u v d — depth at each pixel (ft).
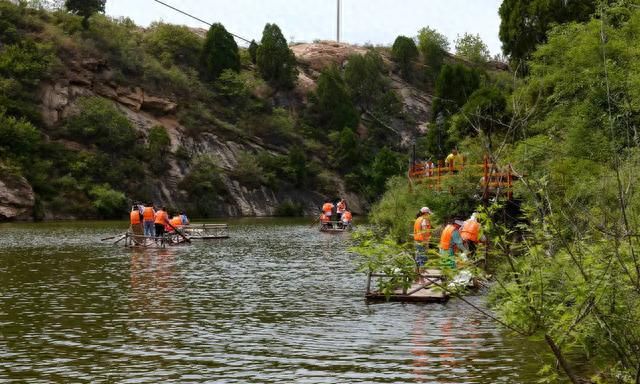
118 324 49.60
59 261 94.22
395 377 35.78
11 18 297.94
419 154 325.21
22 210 229.45
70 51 302.45
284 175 331.36
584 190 41.86
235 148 332.39
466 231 61.93
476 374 36.24
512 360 38.96
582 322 27.09
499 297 29.91
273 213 317.01
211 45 371.97
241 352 41.24
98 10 345.10
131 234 122.52
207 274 80.79
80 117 278.67
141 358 39.81
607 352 28.58
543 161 53.47
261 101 378.73
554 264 28.14
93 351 41.34
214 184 301.22
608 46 77.61
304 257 103.30
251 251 114.01
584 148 64.90
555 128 75.00
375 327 48.55
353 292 66.23
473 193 98.07
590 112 69.56
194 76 353.72
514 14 150.20
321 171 347.36
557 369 33.83
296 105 402.72
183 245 126.93
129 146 286.25
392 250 26.94
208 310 55.72
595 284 25.55
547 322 26.73
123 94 308.40
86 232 162.61
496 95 131.44
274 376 36.06
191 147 315.78
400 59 471.62
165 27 377.91
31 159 250.57
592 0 139.85
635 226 27.48
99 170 265.54
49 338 44.91
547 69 87.81
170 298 62.03
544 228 27.86
